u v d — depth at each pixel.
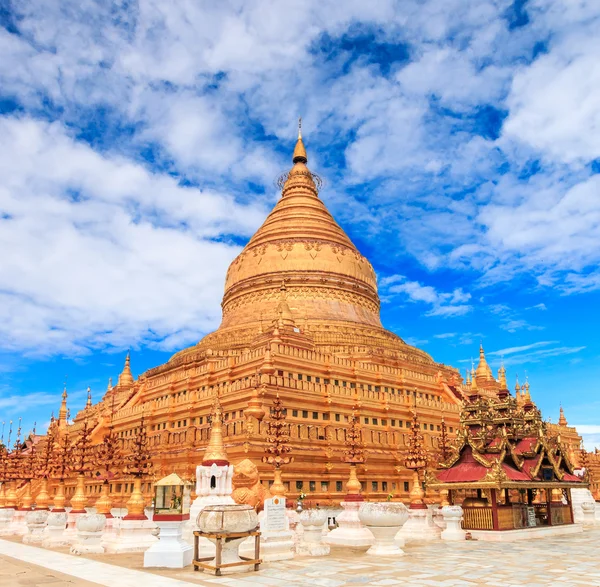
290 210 109.56
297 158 120.06
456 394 88.75
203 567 27.75
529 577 25.89
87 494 78.25
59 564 30.34
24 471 86.50
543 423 54.56
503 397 54.22
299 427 65.12
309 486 62.19
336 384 76.06
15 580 24.88
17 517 53.94
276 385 65.44
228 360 76.38
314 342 83.75
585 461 86.12
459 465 49.19
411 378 84.88
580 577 25.89
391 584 24.11
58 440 88.62
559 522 51.75
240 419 62.44
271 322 88.25
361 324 93.12
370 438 70.94
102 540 37.62
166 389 83.12
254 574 26.83
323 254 99.75
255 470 44.59
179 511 30.69
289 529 37.06
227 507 28.00
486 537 43.66
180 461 65.75
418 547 38.50
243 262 102.81
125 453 76.75
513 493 59.44
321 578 25.61
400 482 69.31
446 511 44.47
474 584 24.08
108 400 101.06
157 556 28.94
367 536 38.88
